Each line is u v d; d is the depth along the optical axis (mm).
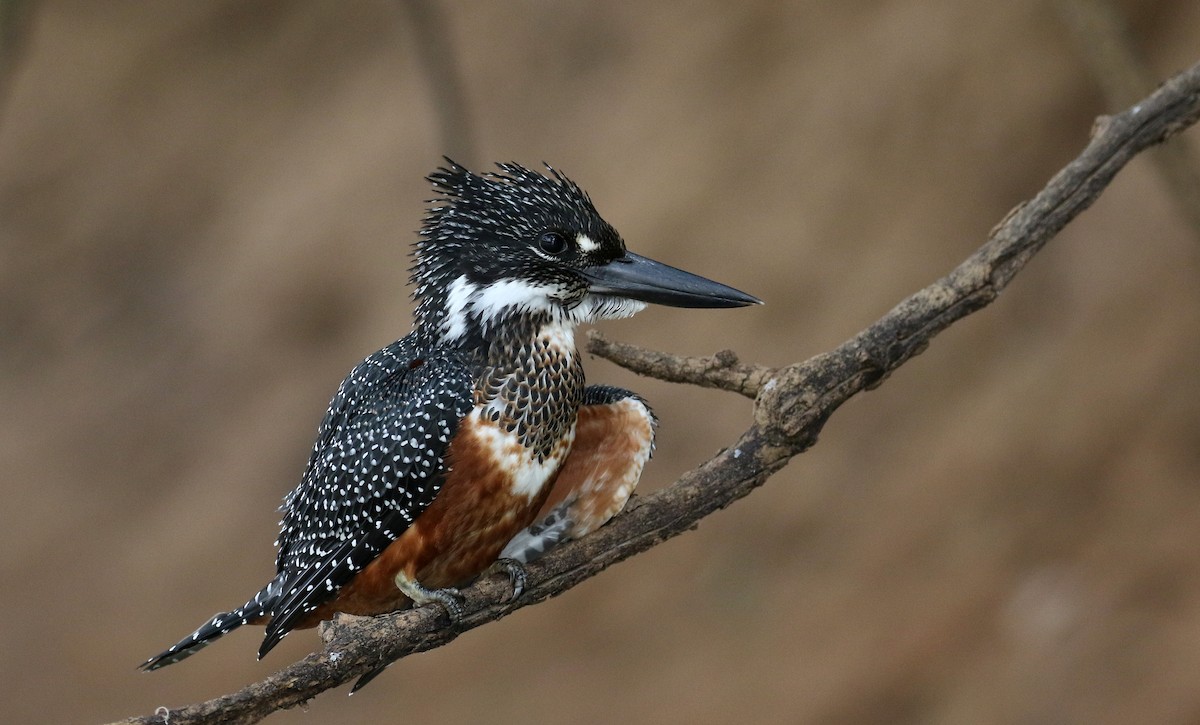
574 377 5480
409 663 15695
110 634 17375
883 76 16391
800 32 17156
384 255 18375
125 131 20797
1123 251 15203
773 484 15727
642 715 14398
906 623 14148
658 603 15398
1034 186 15328
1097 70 6832
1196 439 14062
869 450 15602
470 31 18547
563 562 4828
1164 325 14727
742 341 15773
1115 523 13969
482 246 5516
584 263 5535
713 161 16734
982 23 16156
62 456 19156
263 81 20328
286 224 19219
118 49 21156
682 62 17547
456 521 5375
